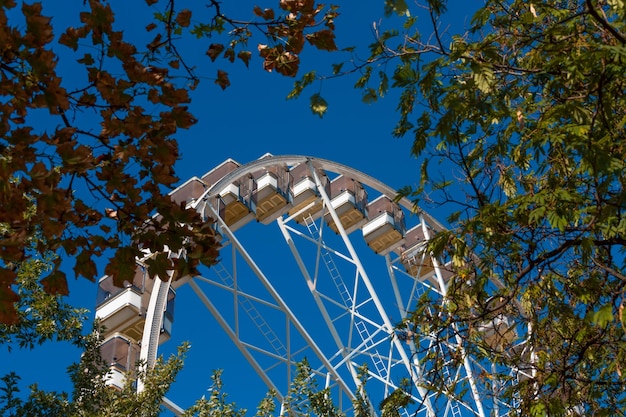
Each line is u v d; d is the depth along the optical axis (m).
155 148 5.71
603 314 7.66
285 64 6.39
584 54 7.40
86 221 5.77
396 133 8.24
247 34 6.36
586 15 8.54
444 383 9.41
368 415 19.59
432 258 9.41
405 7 5.93
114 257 5.80
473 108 8.16
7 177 5.20
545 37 8.35
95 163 5.62
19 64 5.13
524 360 9.72
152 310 28.44
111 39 5.45
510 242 8.98
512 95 8.85
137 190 5.77
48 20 5.04
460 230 9.05
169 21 6.01
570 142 7.86
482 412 14.52
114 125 5.59
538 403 8.84
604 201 7.62
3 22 4.97
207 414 16.95
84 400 15.80
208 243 5.96
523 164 9.12
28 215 12.41
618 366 8.71
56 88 5.18
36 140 5.20
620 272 9.25
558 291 9.50
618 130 8.55
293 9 6.23
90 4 5.30
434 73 7.62
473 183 8.76
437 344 9.31
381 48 7.70
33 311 14.59
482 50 7.79
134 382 18.00
